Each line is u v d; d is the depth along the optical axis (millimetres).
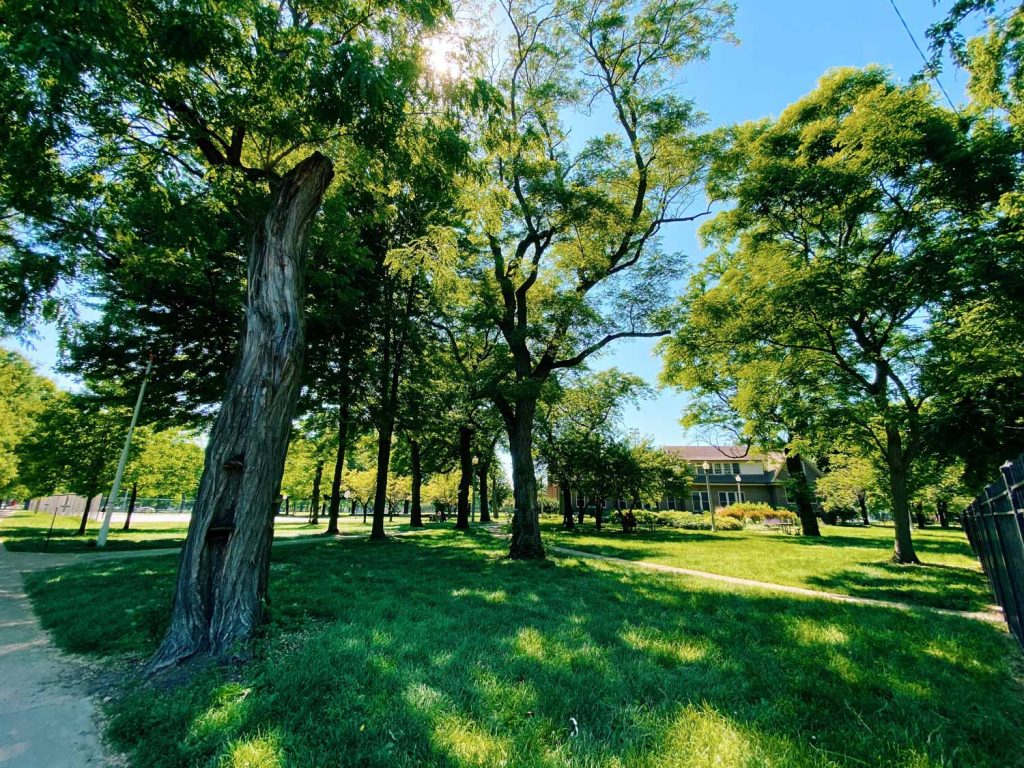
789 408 14180
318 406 17141
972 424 9742
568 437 29234
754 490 47375
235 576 4859
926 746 2992
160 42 4770
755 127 15797
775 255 12617
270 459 5320
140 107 5730
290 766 2660
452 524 32469
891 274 9750
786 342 12625
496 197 11180
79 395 16141
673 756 2816
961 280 8281
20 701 3658
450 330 19859
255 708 3299
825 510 37719
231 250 13188
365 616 5801
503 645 4750
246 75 5863
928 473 14305
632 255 14570
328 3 6199
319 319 14430
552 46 13562
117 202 8367
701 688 3818
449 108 6941
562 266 14289
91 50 4086
